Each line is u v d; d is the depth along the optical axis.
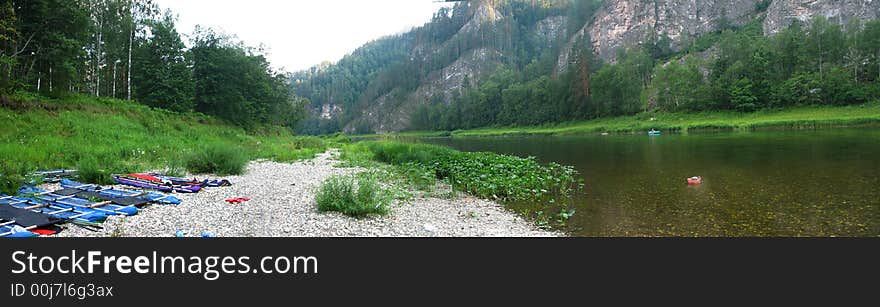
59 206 10.00
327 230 9.41
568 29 192.12
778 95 76.31
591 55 123.38
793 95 74.88
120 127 27.98
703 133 60.28
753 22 139.62
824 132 45.47
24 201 10.12
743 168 20.20
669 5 157.38
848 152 24.86
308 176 18.30
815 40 86.50
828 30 85.94
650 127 80.00
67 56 31.53
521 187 14.73
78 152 19.38
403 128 174.88
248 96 55.59
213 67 48.19
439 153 25.00
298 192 13.79
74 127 24.08
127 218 9.52
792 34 87.94
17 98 24.02
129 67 40.84
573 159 27.66
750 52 88.25
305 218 10.23
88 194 11.48
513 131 113.75
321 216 10.46
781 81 79.88
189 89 43.94
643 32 157.12
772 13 129.62
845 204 12.20
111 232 8.54
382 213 11.02
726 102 83.31
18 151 17.14
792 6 125.69
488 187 14.33
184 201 11.73
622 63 112.69
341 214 10.75
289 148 37.94
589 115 106.69
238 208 11.05
